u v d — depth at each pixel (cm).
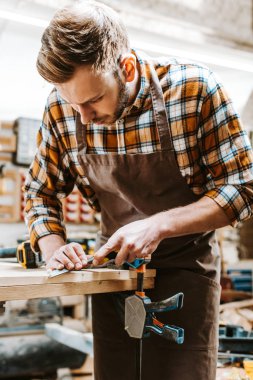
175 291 136
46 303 314
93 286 122
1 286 108
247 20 220
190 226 118
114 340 144
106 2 198
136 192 135
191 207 121
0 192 380
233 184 122
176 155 128
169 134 127
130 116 130
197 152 129
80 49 101
